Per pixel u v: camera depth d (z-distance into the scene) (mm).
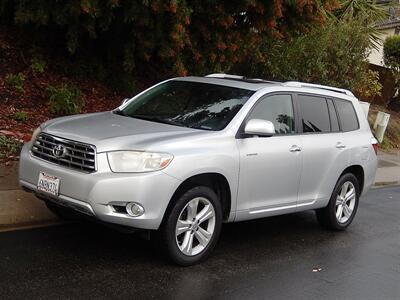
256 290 5379
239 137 6051
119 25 10766
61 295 4727
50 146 5625
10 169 8008
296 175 6773
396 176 13102
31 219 6473
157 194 5223
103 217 5164
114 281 5145
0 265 5184
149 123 6090
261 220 8016
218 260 6078
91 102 11211
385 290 5789
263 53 14164
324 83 15922
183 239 5668
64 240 6043
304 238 7371
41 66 11062
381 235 8000
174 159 5332
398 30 25297
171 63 11844
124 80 11938
